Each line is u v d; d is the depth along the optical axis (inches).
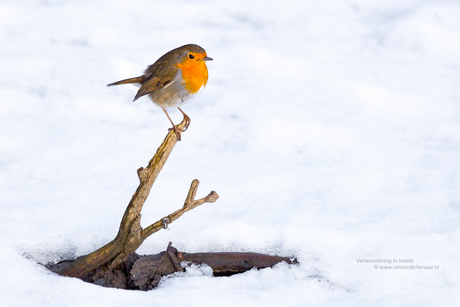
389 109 554.9
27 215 297.4
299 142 470.3
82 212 307.4
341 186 364.8
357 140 469.4
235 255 255.6
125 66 703.1
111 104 574.9
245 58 732.0
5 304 201.9
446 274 236.8
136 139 477.7
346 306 213.5
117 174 389.7
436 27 839.7
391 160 421.4
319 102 573.3
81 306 202.8
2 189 345.1
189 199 241.9
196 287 227.5
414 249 259.9
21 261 237.6
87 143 462.9
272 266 253.6
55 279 222.2
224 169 405.7
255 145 465.1
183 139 483.5
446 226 291.7
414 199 338.0
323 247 261.0
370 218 305.3
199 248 269.1
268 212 315.9
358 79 649.6
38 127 501.4
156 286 237.1
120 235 237.8
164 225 240.4
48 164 406.0
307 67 698.2
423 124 510.6
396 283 231.1
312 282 233.0
